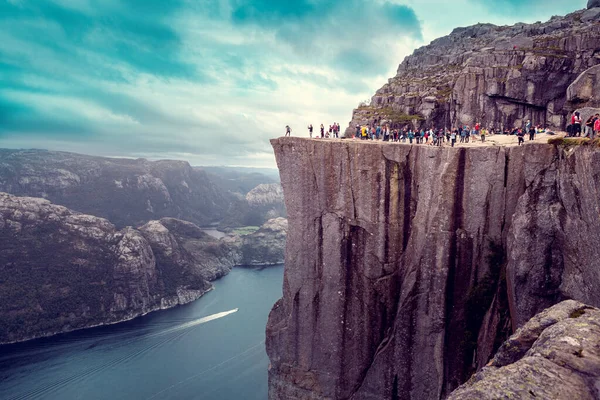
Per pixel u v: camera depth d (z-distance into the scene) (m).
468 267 41.59
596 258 27.38
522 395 10.58
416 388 43.78
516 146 38.78
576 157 30.39
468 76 67.94
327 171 46.19
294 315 49.16
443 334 42.28
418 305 43.47
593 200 27.64
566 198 31.62
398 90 85.56
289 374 50.28
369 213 45.19
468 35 110.12
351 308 46.75
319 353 48.34
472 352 41.06
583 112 40.94
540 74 63.66
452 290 42.28
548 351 11.95
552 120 63.28
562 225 31.94
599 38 63.34
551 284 32.72
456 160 41.19
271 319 51.53
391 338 44.94
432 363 42.94
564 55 65.62
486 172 40.22
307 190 47.31
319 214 47.09
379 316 45.91
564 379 10.92
